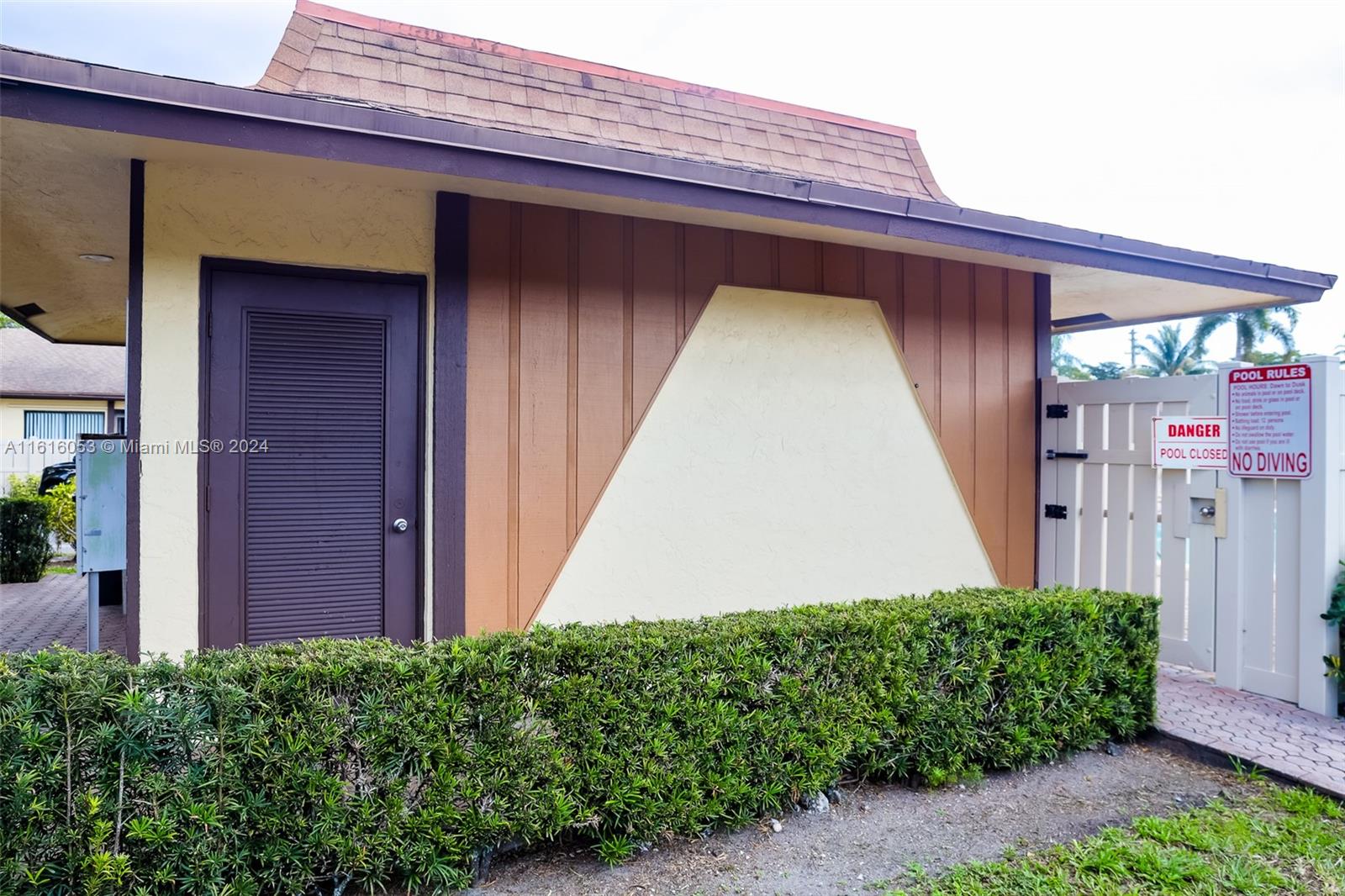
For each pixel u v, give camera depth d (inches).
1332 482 152.5
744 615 116.4
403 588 148.1
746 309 176.6
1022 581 213.6
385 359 146.6
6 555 362.0
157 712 73.9
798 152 197.3
